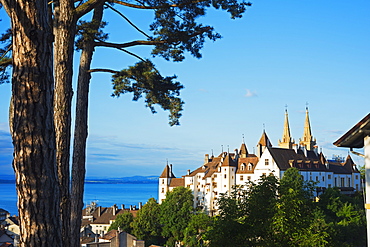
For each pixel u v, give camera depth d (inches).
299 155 4089.6
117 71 689.6
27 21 312.8
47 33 321.1
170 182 4825.3
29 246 308.7
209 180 4269.2
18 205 314.3
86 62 673.0
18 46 315.9
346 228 1897.1
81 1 601.9
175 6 628.4
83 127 663.8
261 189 746.8
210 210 4190.5
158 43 662.5
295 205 700.0
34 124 312.5
